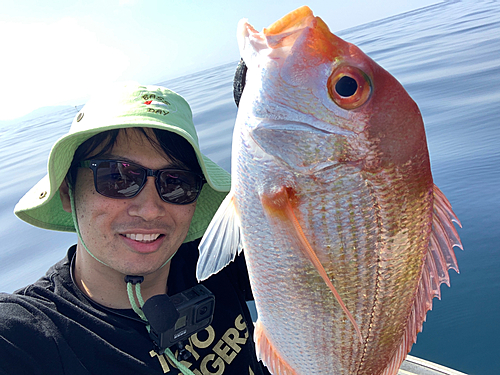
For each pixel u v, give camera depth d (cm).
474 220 144
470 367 96
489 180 167
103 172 48
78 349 46
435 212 44
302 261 43
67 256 55
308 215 42
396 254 43
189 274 61
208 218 66
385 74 40
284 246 43
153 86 53
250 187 43
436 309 116
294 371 47
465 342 103
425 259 45
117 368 47
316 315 44
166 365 49
